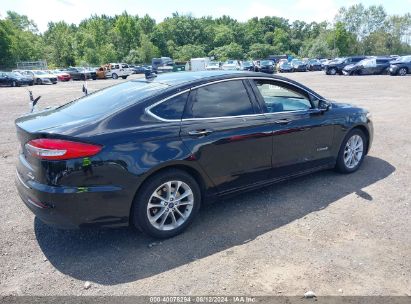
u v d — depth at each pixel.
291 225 3.90
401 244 3.48
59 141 3.12
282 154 4.49
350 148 5.40
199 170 3.77
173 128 3.59
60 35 85.62
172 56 120.88
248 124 4.09
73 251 3.51
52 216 3.21
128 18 114.94
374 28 112.44
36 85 34.06
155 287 2.94
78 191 3.16
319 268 3.12
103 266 3.25
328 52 103.81
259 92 4.33
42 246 3.60
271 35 140.12
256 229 3.84
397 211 4.18
